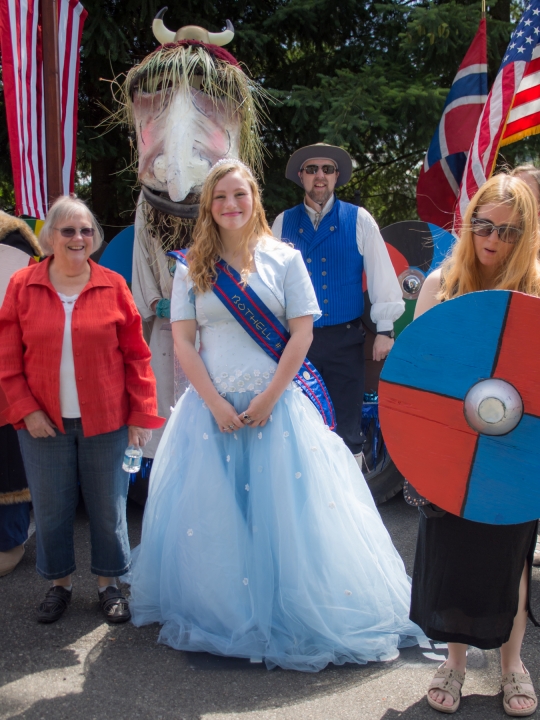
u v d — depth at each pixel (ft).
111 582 9.87
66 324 9.06
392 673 8.40
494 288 7.39
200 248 8.90
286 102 21.52
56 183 13.51
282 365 8.76
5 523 10.71
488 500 6.96
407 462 7.20
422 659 8.71
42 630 9.29
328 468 9.11
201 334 9.32
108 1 21.33
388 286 12.68
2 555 10.88
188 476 9.02
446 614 7.42
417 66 23.50
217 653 8.73
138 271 12.66
